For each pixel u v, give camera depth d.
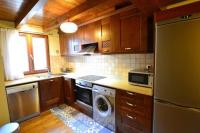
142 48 1.91
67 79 3.21
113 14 2.22
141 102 1.75
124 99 1.95
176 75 1.33
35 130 2.29
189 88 1.26
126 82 2.37
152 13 1.69
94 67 3.28
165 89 1.43
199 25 1.15
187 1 1.43
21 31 3.01
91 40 2.73
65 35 3.54
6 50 2.67
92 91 2.50
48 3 1.80
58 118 2.70
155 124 1.57
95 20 2.56
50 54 3.70
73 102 3.13
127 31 2.07
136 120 1.84
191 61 1.22
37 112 2.84
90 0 1.73
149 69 2.17
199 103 1.22
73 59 3.92
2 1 1.72
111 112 2.18
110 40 2.35
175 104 1.37
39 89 2.89
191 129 1.29
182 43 1.26
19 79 2.86
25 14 2.02
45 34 3.55
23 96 2.59
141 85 2.01
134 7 1.90
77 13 1.98
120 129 2.10
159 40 1.43
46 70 3.62
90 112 2.66
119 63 2.70
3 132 1.63
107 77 2.90
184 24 1.23
